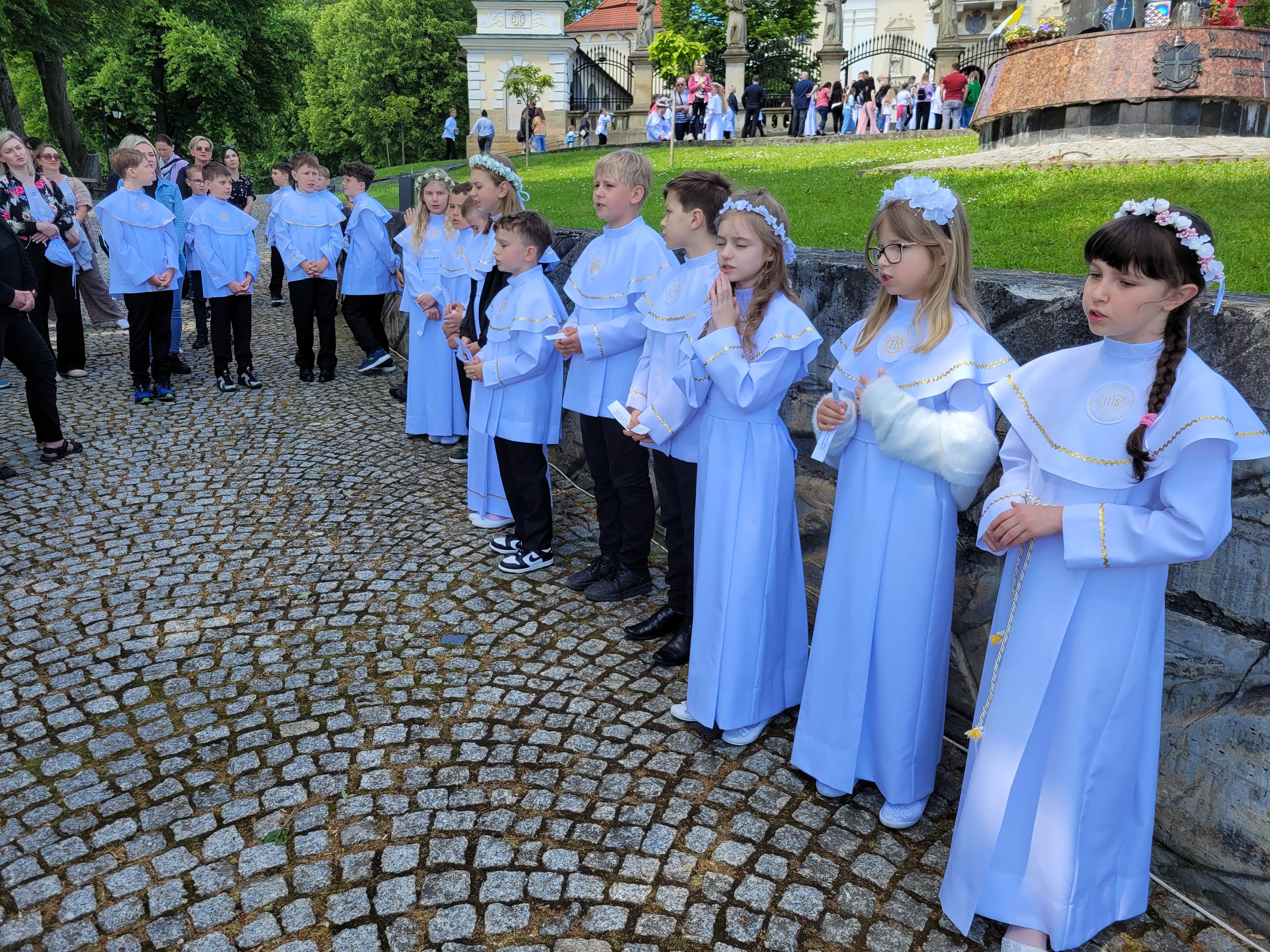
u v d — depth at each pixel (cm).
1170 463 194
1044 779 220
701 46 1543
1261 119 886
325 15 5128
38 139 805
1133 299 192
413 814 272
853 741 271
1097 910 224
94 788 284
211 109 3556
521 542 438
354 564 442
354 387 773
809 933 231
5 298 518
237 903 239
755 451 295
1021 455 227
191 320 1045
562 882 247
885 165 977
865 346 264
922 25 3572
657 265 368
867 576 261
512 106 3059
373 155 4778
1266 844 228
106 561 442
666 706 330
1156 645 214
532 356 404
